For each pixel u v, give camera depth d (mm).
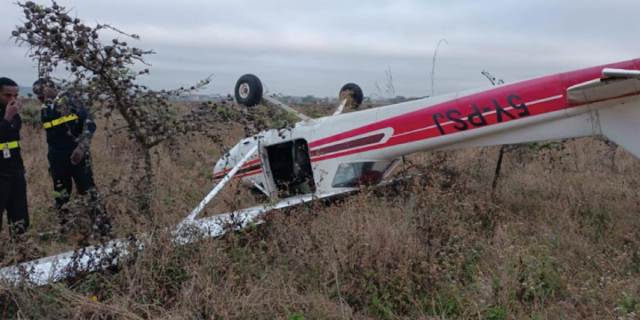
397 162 6070
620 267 4000
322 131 6367
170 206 4828
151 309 3318
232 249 4066
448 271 3838
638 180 6762
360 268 3715
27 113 12273
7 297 3363
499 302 3420
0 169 4793
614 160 7734
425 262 3729
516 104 5059
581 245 4406
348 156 6129
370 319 3389
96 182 6492
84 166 5562
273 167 6961
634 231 4777
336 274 3631
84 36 3395
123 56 3523
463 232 4406
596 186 6301
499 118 5152
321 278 3770
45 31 3285
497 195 5941
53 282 3504
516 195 6066
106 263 3711
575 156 7754
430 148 5645
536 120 5004
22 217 5004
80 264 3701
